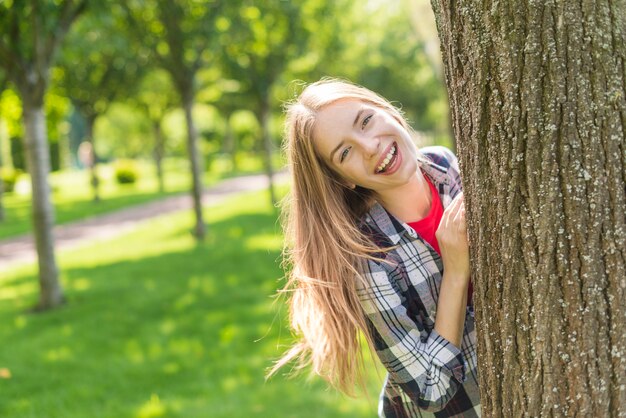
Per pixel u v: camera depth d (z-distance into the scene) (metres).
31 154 8.08
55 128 19.12
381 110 1.87
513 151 1.50
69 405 4.76
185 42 11.92
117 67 18.31
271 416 4.23
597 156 1.44
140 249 12.51
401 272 1.90
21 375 5.54
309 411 4.27
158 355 5.81
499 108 1.51
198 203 12.95
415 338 1.81
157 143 27.23
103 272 10.26
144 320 7.14
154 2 11.52
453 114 1.66
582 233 1.45
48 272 8.22
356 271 1.83
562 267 1.47
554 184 1.46
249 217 15.50
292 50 15.64
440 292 1.79
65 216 19.80
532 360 1.53
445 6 1.60
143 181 35.41
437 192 2.01
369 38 24.97
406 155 1.84
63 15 7.70
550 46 1.44
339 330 1.89
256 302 7.48
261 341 5.95
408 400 2.06
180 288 8.53
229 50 14.55
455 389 1.80
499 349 1.58
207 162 40.06
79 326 7.07
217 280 8.82
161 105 26.09
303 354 2.13
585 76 1.43
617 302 1.44
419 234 1.95
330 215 1.89
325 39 16.73
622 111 1.43
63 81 18.72
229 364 5.37
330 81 1.98
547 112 1.46
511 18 1.47
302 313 2.03
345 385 1.99
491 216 1.56
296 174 1.93
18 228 17.78
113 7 10.45
